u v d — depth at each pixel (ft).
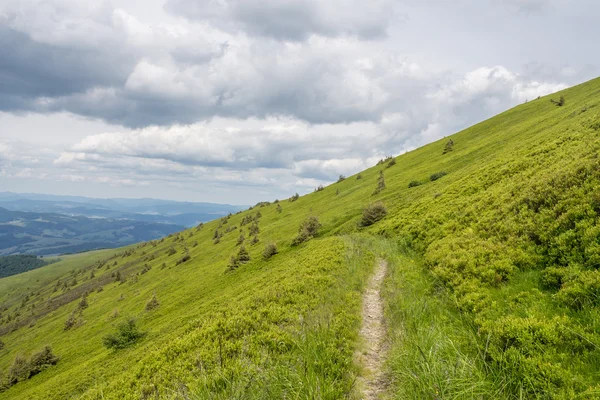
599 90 229.45
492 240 49.14
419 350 23.03
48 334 336.29
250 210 626.64
